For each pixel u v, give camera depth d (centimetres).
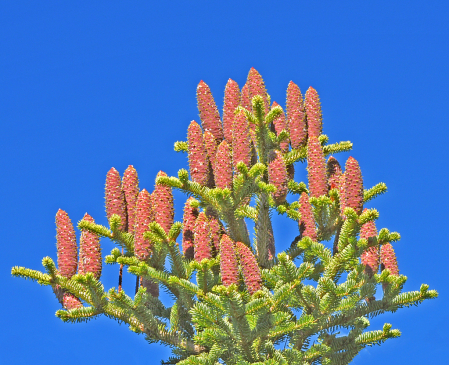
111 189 998
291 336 954
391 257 968
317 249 914
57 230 959
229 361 929
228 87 1138
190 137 990
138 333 958
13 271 895
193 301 934
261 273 906
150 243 941
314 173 1020
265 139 1048
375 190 1065
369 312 934
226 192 921
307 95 1136
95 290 894
